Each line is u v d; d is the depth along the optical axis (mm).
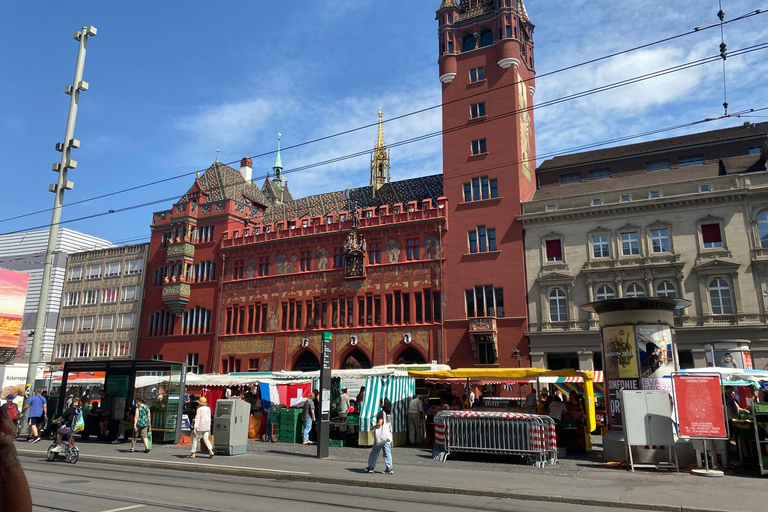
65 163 27438
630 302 19609
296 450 22609
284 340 48906
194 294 55500
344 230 48562
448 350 41906
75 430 23188
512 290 41000
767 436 16109
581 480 15250
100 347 60188
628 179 42875
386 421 16703
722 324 34438
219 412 21016
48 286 26844
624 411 17812
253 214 58812
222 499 12266
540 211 41656
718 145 41656
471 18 48156
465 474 16219
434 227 44875
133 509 11094
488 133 45031
